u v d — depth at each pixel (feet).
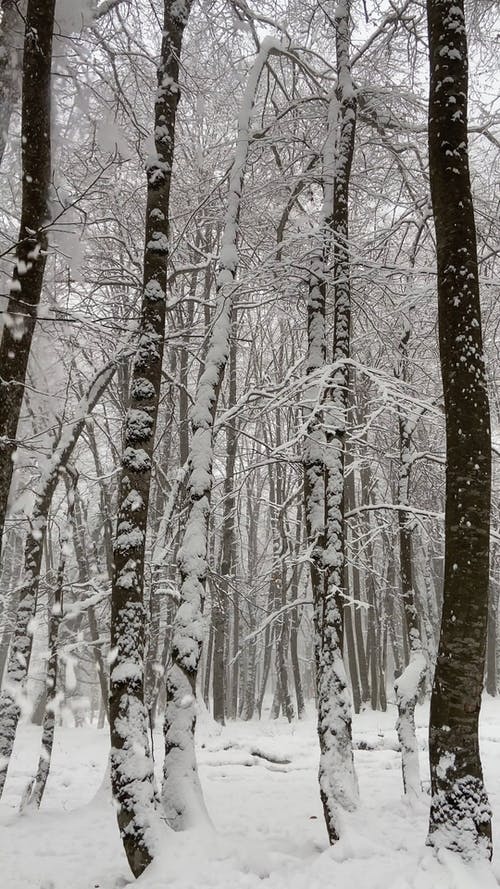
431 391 36.11
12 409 15.12
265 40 29.27
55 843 20.90
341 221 26.71
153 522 50.78
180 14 24.21
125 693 17.22
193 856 15.33
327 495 22.74
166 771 18.42
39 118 16.46
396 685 25.98
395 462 33.73
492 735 48.08
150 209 22.12
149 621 28.40
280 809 26.02
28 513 26.86
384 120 31.50
